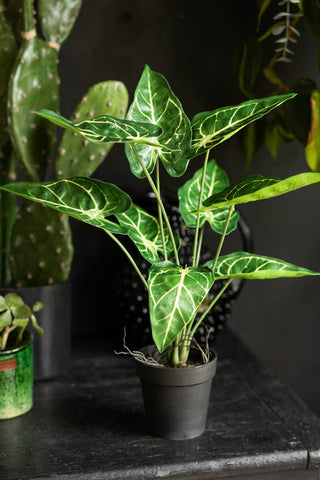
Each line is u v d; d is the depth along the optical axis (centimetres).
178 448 107
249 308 150
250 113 99
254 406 118
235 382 126
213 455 105
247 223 141
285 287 150
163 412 108
